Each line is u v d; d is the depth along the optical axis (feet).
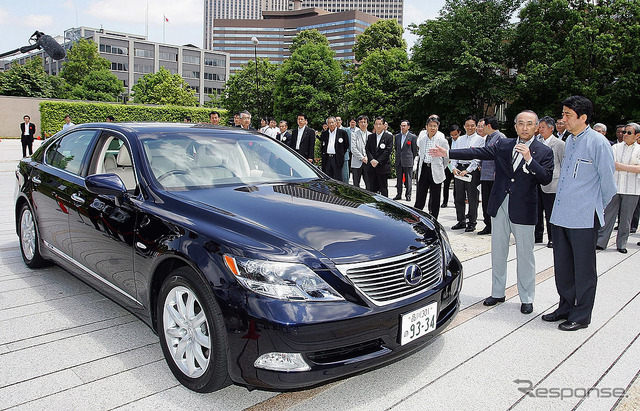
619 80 89.81
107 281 11.64
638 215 26.48
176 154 12.00
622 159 21.43
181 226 9.30
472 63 102.63
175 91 231.50
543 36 97.25
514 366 10.40
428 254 9.55
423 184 26.55
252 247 8.27
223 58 360.07
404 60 127.44
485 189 24.38
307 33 203.00
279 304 7.77
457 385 9.57
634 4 90.89
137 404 8.60
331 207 10.39
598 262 19.75
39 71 221.46
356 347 8.28
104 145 12.93
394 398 9.06
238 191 11.00
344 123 145.28
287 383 7.86
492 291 14.26
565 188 12.49
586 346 11.46
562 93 94.68
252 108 158.81
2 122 145.38
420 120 121.08
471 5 112.06
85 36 336.08
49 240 14.23
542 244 22.68
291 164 13.75
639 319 13.23
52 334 11.41
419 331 8.96
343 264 8.30
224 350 8.22
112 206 11.19
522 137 12.89
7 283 14.87
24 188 15.38
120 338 11.30
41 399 8.64
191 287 8.70
